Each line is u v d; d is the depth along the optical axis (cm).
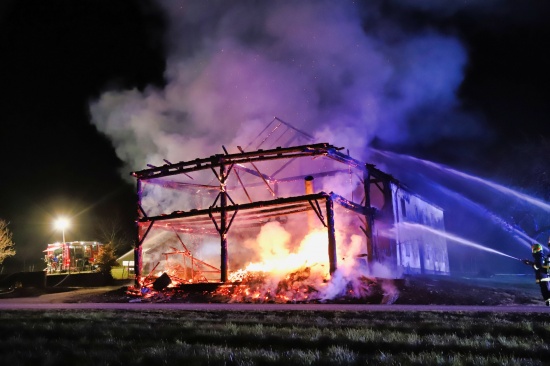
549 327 895
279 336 838
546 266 1495
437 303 2039
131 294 2823
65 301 2589
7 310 1677
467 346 720
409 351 711
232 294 2548
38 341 795
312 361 607
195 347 716
